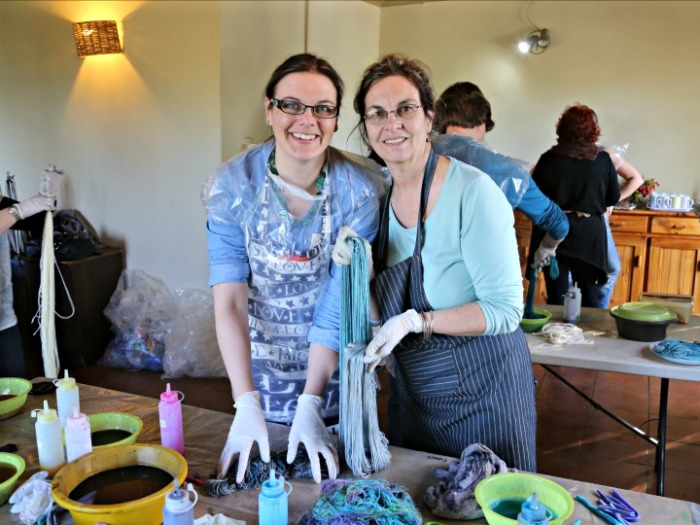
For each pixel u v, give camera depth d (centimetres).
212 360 352
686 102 448
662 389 219
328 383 147
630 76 457
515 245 133
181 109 351
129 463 121
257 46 367
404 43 509
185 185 360
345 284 130
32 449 138
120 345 366
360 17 481
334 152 151
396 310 139
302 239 147
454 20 492
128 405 162
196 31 338
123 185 377
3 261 221
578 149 320
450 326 129
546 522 97
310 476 128
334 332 144
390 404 208
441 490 117
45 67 377
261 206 145
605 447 281
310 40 418
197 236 362
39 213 226
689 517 111
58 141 386
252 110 371
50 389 170
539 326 236
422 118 129
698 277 429
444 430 148
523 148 491
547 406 327
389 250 143
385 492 102
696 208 438
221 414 156
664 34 445
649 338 222
